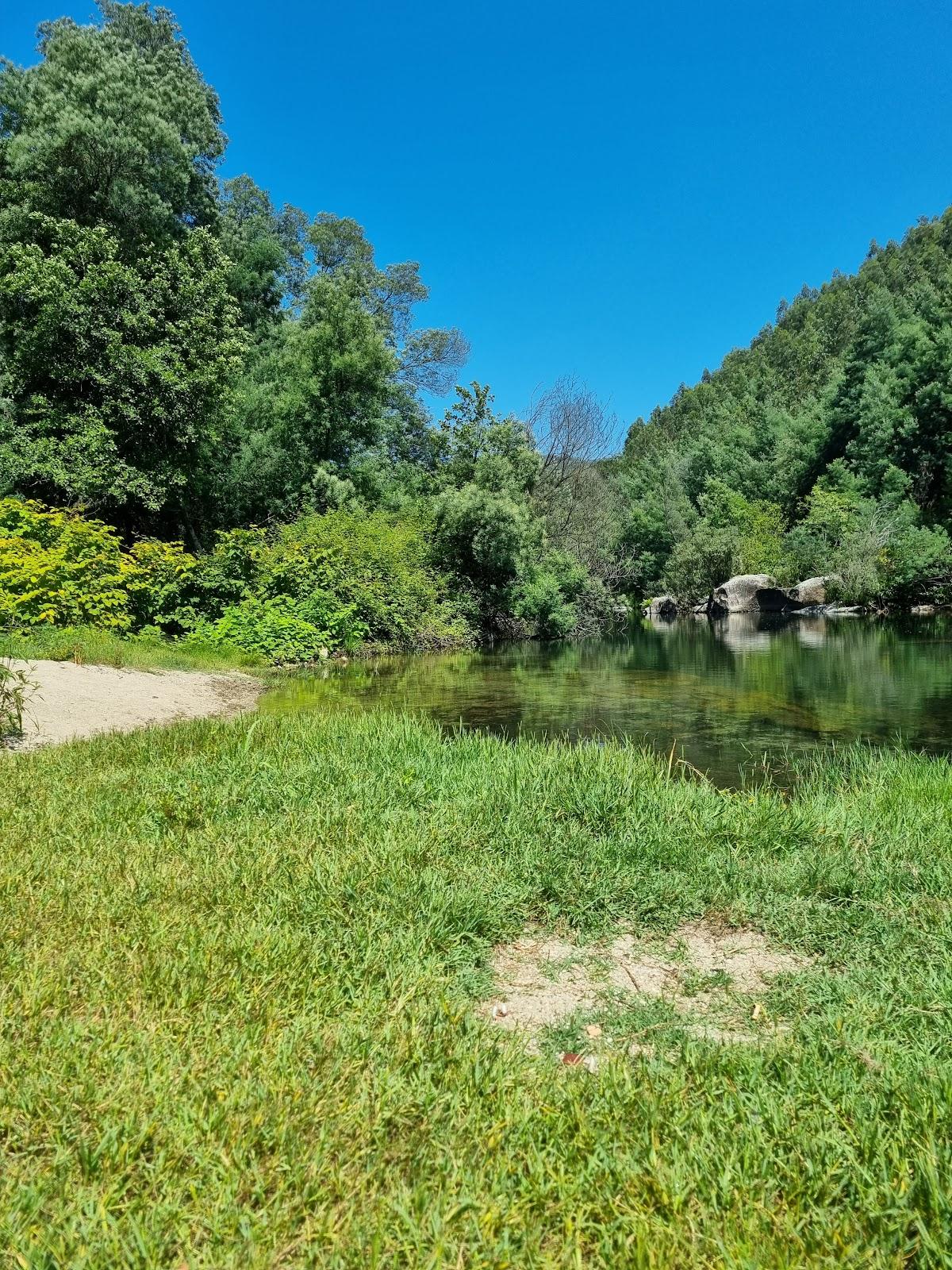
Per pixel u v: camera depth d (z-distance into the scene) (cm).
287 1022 219
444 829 394
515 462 2623
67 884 310
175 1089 183
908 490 3612
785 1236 146
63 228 1822
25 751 605
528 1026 244
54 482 1675
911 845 382
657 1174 161
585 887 335
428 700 1052
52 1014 215
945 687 1120
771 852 384
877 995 250
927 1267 142
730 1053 213
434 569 2277
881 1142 170
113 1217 149
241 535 1705
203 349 1883
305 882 320
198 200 2486
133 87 2123
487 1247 143
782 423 5544
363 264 3700
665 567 4303
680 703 1010
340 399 2625
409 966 259
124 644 1223
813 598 3269
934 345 3609
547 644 2164
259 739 615
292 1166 161
